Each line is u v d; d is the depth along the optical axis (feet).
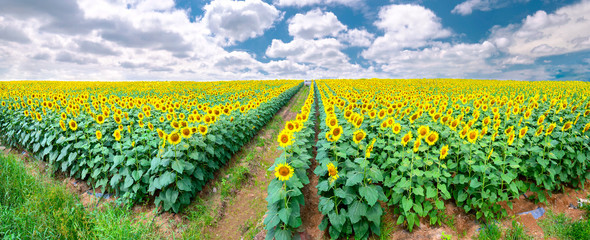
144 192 18.76
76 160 22.30
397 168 16.92
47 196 17.38
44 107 30.50
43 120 26.84
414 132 21.39
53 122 26.09
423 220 16.29
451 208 17.15
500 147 19.15
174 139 17.44
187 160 19.88
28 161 26.32
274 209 14.97
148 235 15.61
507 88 87.20
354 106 31.76
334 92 70.03
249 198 21.59
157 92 79.30
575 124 23.54
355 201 14.47
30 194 17.93
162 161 17.89
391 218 16.84
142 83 149.38
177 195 17.71
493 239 14.57
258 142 34.50
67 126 23.82
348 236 15.33
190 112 34.32
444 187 14.79
